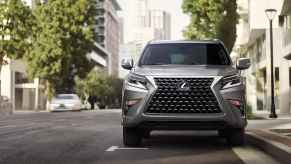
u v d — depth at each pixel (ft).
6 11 125.49
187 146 34.71
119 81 360.07
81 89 248.32
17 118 86.12
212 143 36.91
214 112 30.99
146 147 33.88
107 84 319.47
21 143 36.40
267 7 113.60
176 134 45.14
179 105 30.96
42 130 50.85
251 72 155.74
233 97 31.22
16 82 215.10
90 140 39.14
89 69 175.73
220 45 36.40
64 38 169.17
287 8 103.24
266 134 38.06
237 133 33.30
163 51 35.81
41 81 210.79
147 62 35.09
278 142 30.94
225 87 31.30
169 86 31.07
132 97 31.63
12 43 127.44
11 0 125.80
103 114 112.57
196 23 117.39
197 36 119.03
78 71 173.78
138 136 33.83
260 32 128.16
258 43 139.85
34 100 218.59
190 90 30.96
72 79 175.22
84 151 31.48
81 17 169.89
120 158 28.32
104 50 449.06
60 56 168.55
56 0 168.96
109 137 42.11
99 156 29.12
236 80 31.81
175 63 34.73
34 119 81.51
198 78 31.14
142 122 31.27
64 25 168.96
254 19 114.52
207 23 115.75
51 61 169.17
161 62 34.94
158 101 31.09
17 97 214.90
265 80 140.46
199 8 114.93
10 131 49.01
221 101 30.99
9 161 26.71
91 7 172.04
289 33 98.02
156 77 31.30
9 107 126.72
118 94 354.54
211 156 29.43
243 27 156.46
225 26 95.71
